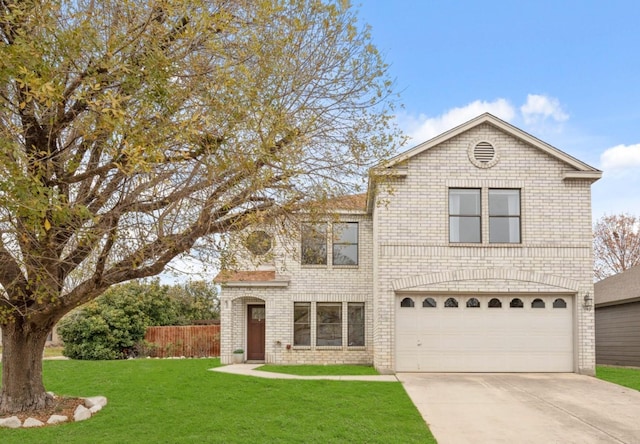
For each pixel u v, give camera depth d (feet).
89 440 32.48
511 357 61.67
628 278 82.02
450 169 62.90
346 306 73.92
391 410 41.45
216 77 27.55
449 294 62.34
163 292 96.58
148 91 25.93
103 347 80.02
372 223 74.69
